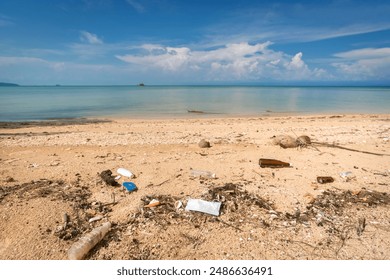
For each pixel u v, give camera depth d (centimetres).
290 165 570
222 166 564
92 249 300
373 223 349
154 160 606
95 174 508
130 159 614
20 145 766
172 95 5022
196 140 853
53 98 4031
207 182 473
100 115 1912
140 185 458
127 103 3005
